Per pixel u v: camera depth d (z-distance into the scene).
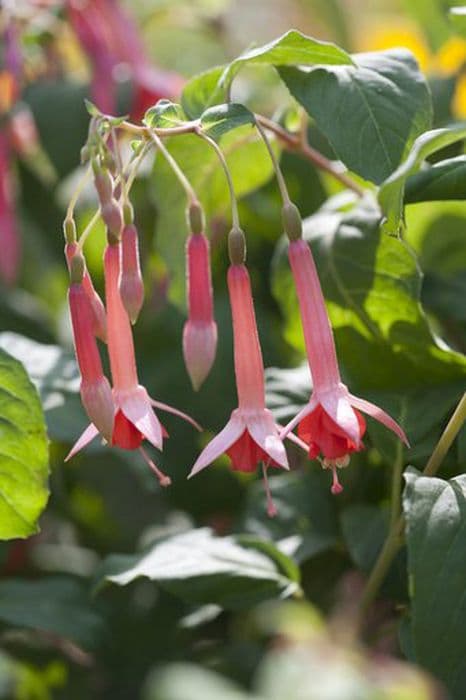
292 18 1.56
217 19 1.21
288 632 0.86
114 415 0.79
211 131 0.80
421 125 0.82
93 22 1.01
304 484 0.92
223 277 1.04
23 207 1.10
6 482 0.84
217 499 1.01
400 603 0.85
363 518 0.88
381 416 0.79
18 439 0.83
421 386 0.86
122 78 1.04
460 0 0.91
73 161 1.02
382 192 0.78
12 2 1.00
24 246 1.15
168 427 1.00
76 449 0.79
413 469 0.81
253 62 0.83
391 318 0.86
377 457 0.90
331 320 0.87
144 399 0.80
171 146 0.88
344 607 0.94
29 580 1.00
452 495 0.80
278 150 0.90
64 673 0.97
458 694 0.78
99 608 0.96
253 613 0.97
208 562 0.86
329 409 0.79
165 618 0.97
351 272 0.87
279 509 0.91
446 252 0.94
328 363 0.79
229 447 0.79
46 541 1.06
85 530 1.04
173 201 0.89
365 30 1.59
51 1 1.01
